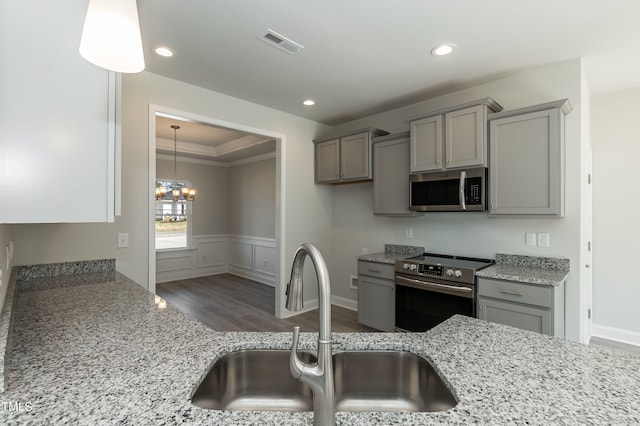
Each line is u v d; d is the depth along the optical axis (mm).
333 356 1104
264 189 6090
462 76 2859
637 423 678
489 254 3014
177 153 5891
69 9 1030
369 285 3377
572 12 1927
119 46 865
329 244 4441
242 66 2670
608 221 3172
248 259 6422
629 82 2951
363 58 2527
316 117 4098
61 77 1019
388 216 3842
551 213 2408
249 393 1107
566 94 2580
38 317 1382
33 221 978
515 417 698
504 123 2619
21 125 960
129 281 2125
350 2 1848
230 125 3342
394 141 3414
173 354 1021
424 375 1039
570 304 2551
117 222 2602
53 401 748
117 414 701
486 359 990
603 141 3205
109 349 1056
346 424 680
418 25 2078
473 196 2732
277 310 3912
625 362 968
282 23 2062
